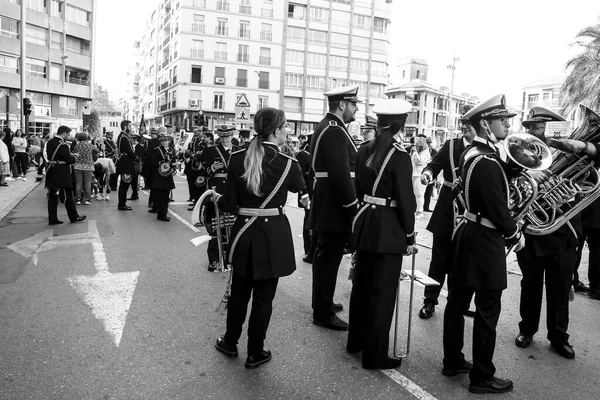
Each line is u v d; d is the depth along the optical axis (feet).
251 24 165.17
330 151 13.52
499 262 11.02
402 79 250.78
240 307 12.35
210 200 14.57
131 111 358.23
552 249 13.12
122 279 18.86
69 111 149.18
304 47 174.60
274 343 13.56
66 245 24.47
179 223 31.55
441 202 15.98
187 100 161.79
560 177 13.24
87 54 152.76
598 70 75.72
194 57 160.86
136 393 10.73
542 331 15.07
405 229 11.91
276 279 12.16
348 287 18.80
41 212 34.96
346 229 14.07
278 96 171.53
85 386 10.95
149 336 13.71
